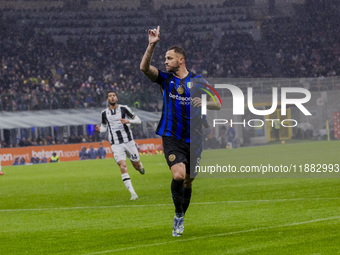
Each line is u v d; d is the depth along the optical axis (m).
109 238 11.48
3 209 18.66
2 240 12.05
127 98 70.00
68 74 83.62
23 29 87.75
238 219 13.02
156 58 91.19
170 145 10.95
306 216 12.81
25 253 10.39
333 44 97.50
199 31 97.94
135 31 96.25
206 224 12.55
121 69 87.38
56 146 59.06
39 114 65.56
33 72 81.44
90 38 90.25
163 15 99.12
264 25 98.31
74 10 96.44
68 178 32.06
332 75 94.25
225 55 93.12
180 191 10.89
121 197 20.59
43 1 95.94
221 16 99.88
